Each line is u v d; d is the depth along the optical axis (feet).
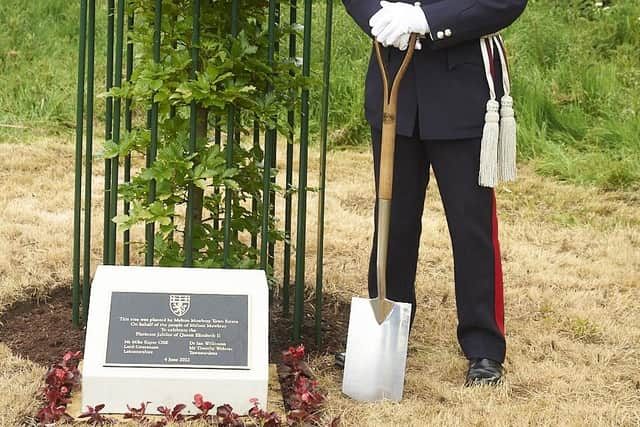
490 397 12.62
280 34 13.64
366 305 12.57
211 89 12.62
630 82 29.19
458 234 13.03
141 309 11.39
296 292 13.97
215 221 14.48
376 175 13.35
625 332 15.28
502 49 12.91
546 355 14.30
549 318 15.71
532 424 11.90
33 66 30.58
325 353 13.96
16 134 26.76
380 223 12.37
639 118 26.73
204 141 13.25
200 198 13.87
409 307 12.48
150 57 13.48
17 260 17.02
